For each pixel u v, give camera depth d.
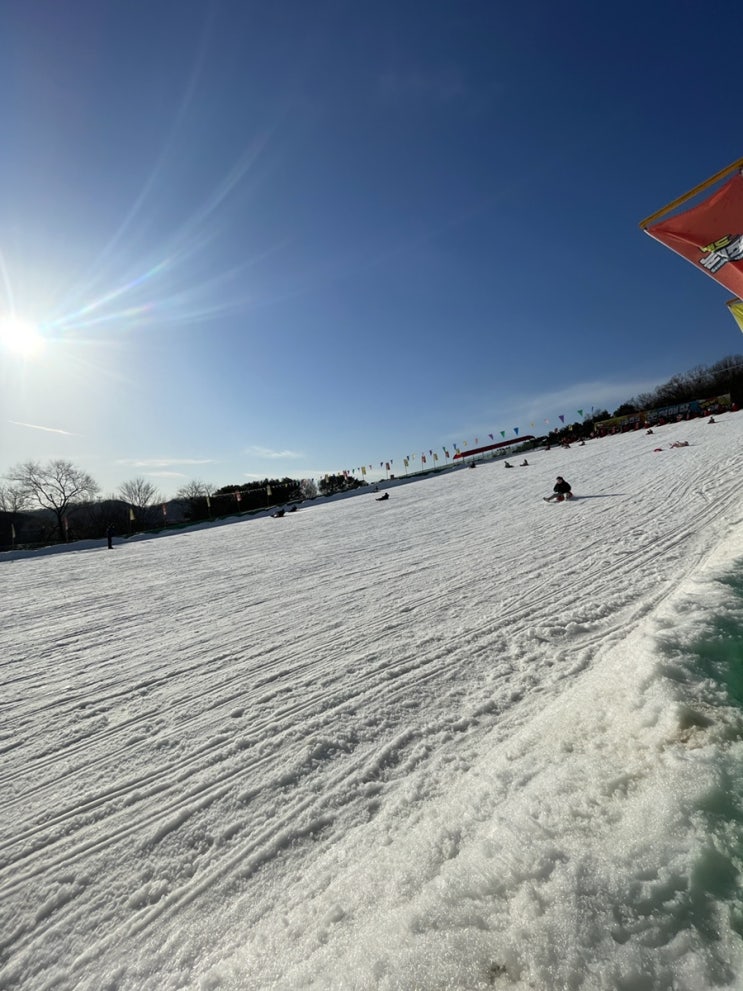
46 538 53.56
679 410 43.06
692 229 4.72
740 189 4.42
